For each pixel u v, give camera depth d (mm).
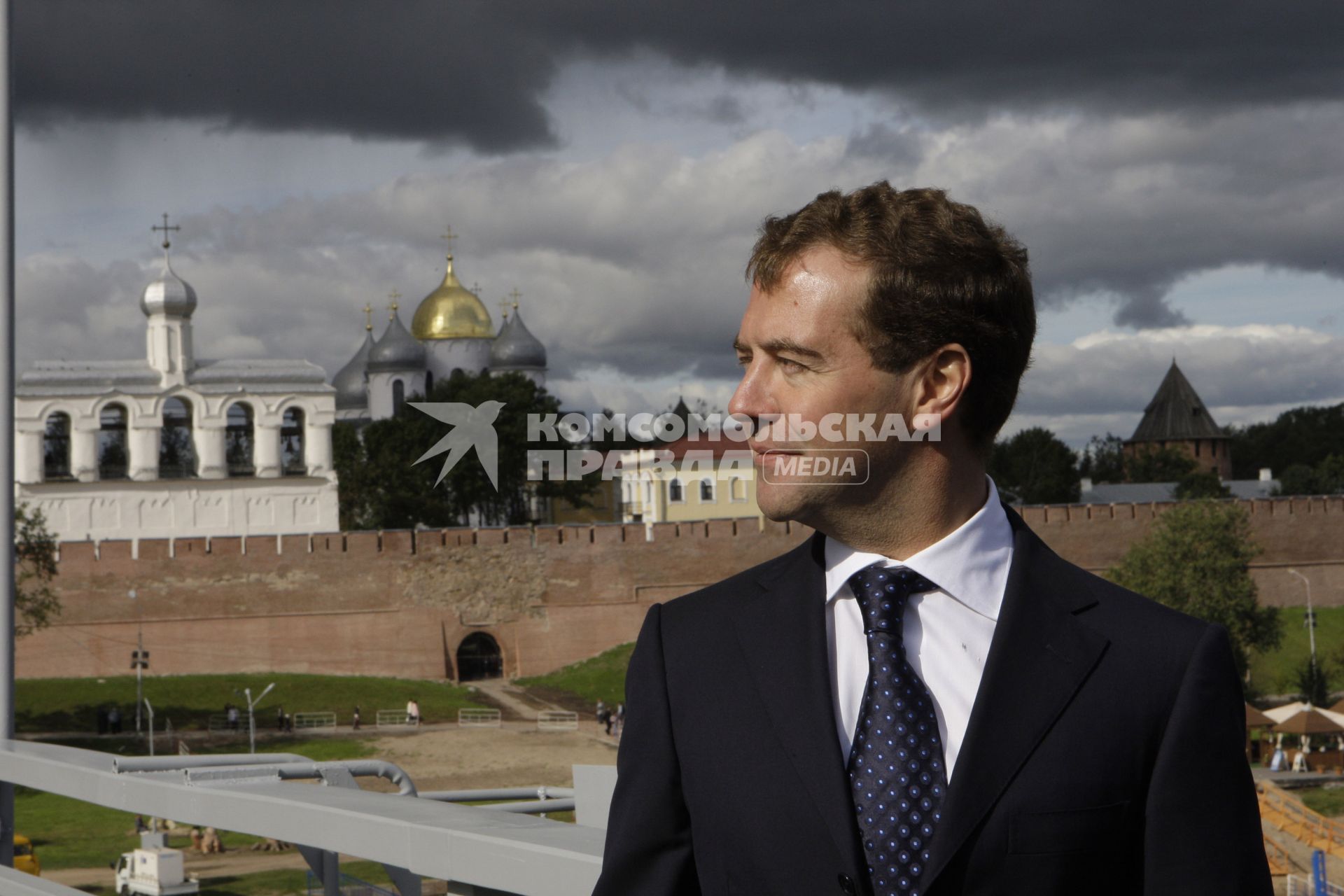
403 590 63281
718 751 1787
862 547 1853
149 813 2877
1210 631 1749
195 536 75438
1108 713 1693
